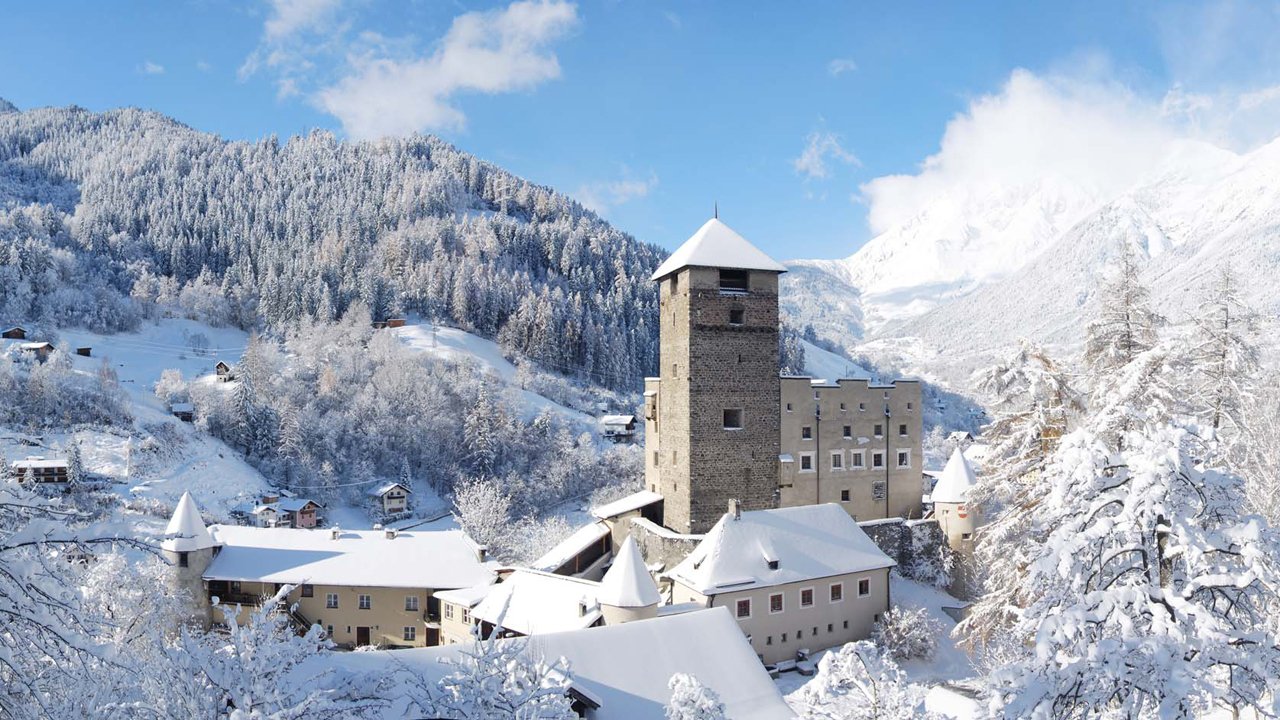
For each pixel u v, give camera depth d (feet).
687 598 170.71
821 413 223.51
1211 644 44.45
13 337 483.10
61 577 40.93
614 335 594.65
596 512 233.14
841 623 174.40
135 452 357.41
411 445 439.63
